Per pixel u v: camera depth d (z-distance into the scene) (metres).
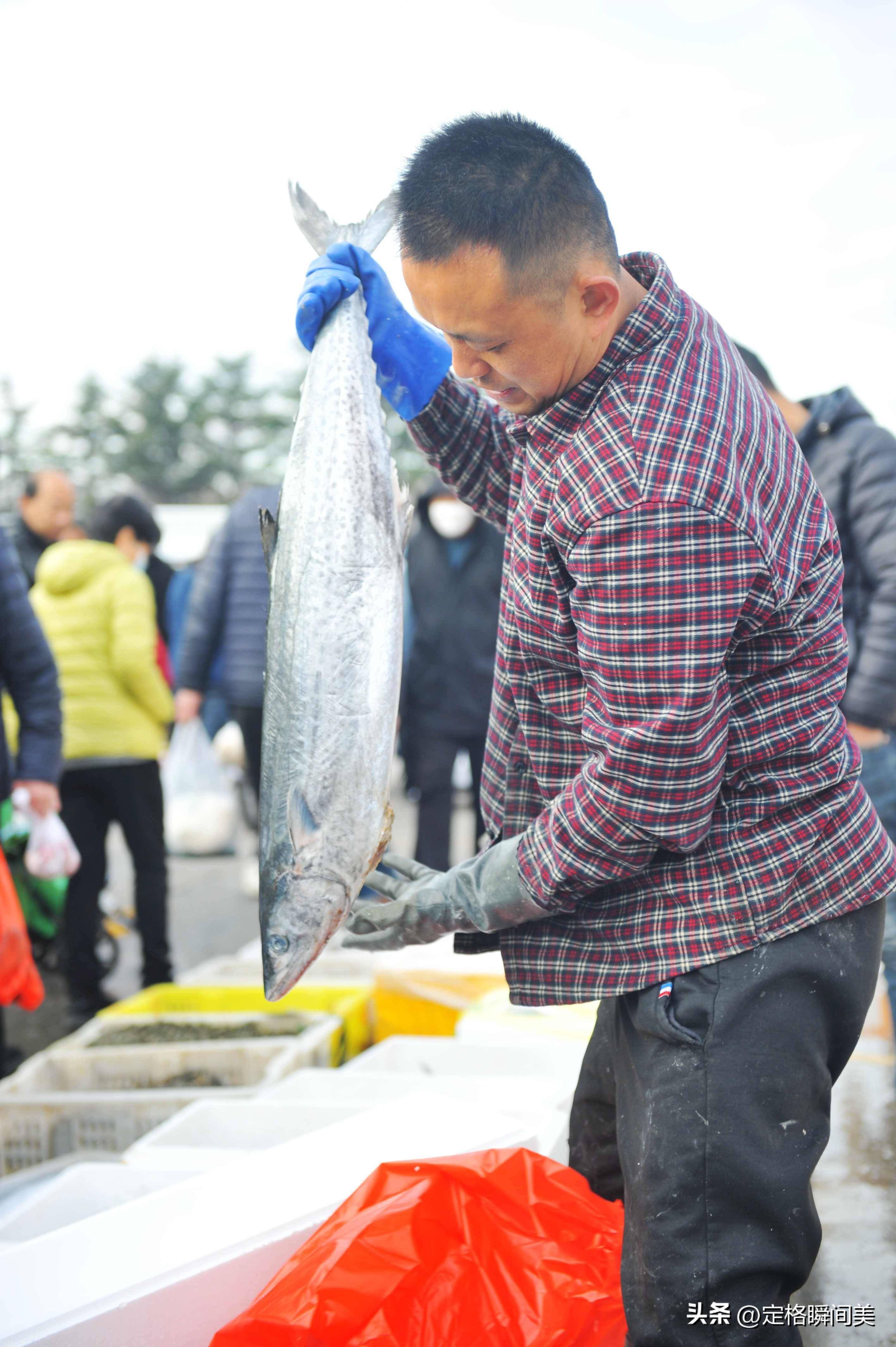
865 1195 2.66
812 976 1.53
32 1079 3.41
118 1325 1.63
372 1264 1.61
